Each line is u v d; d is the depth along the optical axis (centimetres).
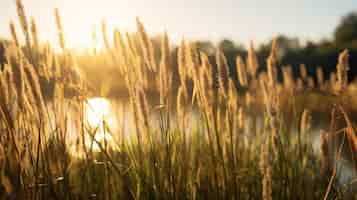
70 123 98
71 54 93
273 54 94
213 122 93
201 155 107
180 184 96
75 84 93
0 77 83
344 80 90
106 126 95
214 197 96
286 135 110
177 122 97
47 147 90
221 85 93
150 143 91
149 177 94
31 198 86
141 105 89
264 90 94
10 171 85
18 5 85
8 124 84
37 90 85
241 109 110
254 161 115
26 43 88
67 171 90
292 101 115
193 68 93
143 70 92
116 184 97
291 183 101
